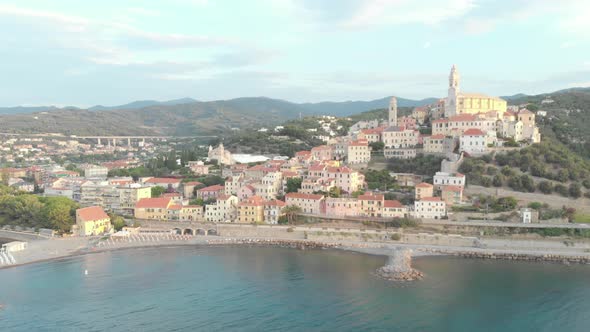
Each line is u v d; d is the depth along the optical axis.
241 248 195.62
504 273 156.88
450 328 114.94
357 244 193.75
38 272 161.00
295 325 116.75
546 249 180.75
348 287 143.38
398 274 154.62
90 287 144.62
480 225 195.38
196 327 115.94
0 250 186.88
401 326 115.88
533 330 114.00
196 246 199.50
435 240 192.75
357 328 115.00
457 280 149.75
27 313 124.38
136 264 170.62
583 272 157.50
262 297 135.50
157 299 134.38
